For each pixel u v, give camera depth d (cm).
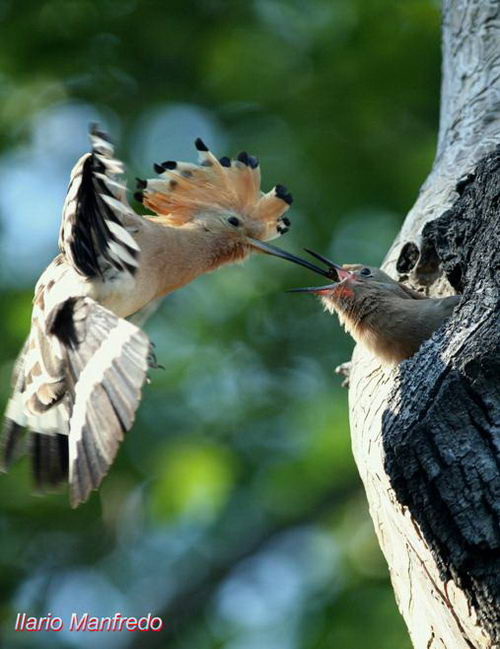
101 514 1334
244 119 1404
